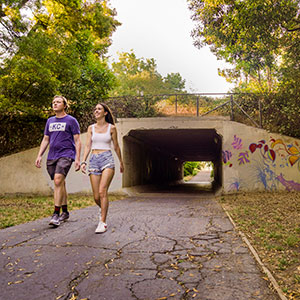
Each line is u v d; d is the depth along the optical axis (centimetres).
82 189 1300
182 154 3198
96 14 1764
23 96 1249
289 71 1228
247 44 1190
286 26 1090
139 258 331
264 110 1275
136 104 1384
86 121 1403
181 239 421
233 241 412
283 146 1212
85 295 236
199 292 243
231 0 1105
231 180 1229
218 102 1385
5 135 1418
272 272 292
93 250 360
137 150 1636
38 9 1338
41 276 276
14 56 1145
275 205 795
